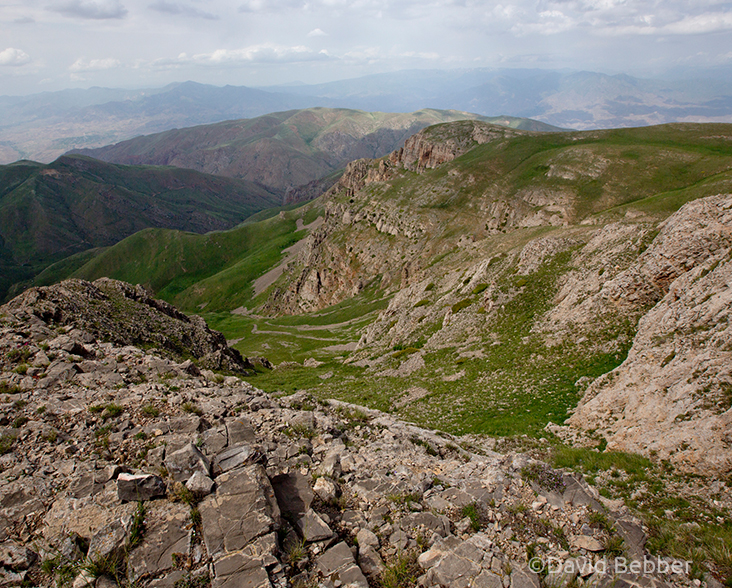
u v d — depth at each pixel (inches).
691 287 1031.6
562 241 2390.5
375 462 601.6
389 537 432.1
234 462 497.4
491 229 6560.0
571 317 1724.9
